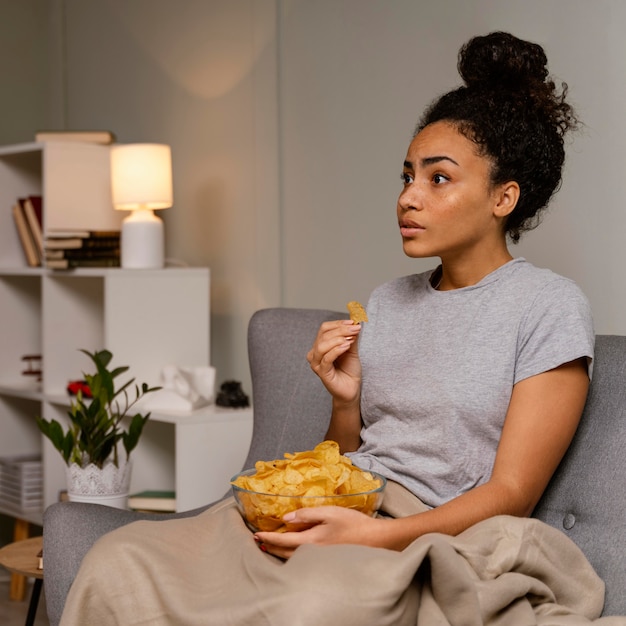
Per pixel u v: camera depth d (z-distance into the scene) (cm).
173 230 340
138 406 285
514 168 158
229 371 318
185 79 333
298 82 289
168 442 309
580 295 154
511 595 128
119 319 295
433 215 156
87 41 382
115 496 243
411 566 121
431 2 246
